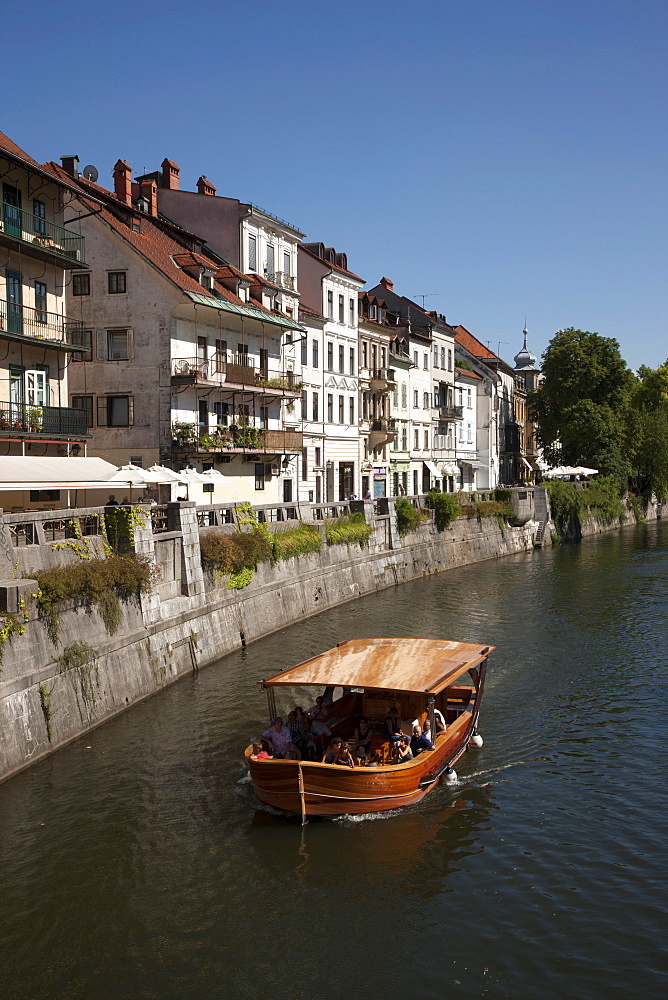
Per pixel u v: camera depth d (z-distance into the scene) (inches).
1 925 493.7
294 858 567.5
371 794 617.9
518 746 767.7
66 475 938.1
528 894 527.2
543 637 1168.2
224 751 733.9
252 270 1779.0
